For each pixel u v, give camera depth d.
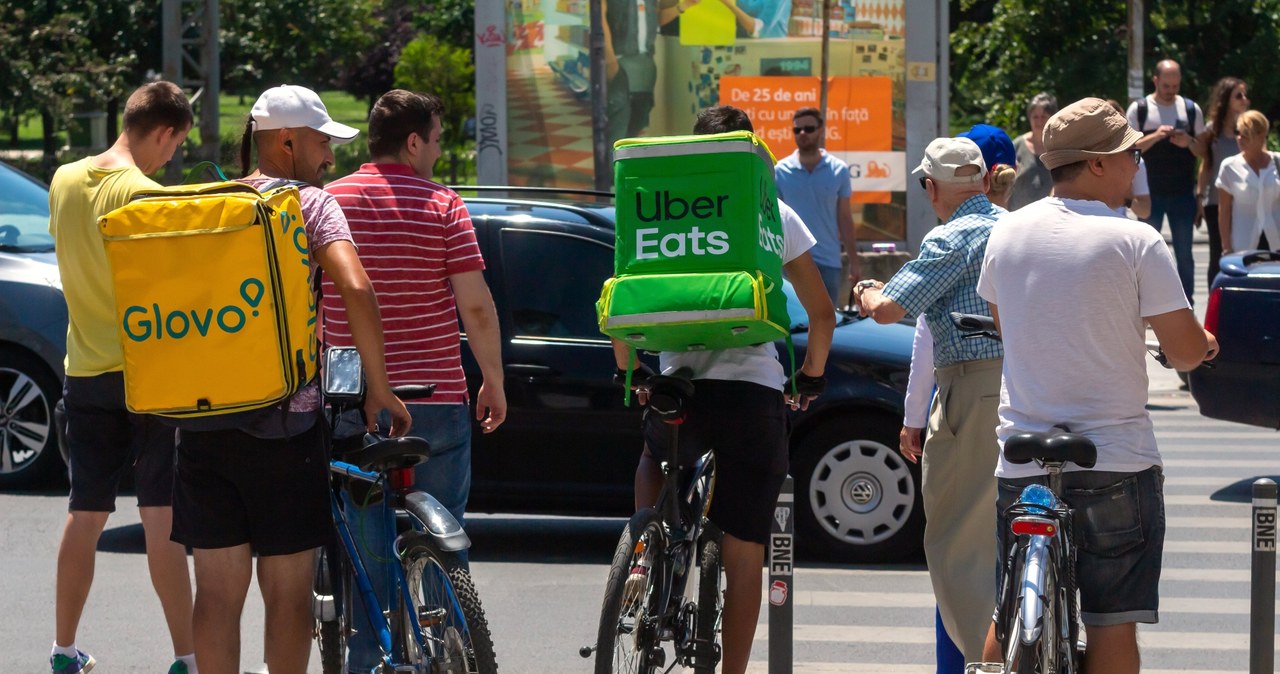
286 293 11.84
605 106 43.62
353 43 133.88
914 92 47.69
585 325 22.08
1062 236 12.01
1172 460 30.39
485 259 22.34
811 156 32.28
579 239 22.34
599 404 21.73
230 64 115.50
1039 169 30.39
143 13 104.69
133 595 20.23
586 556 23.03
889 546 22.03
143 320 11.72
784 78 47.22
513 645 18.19
